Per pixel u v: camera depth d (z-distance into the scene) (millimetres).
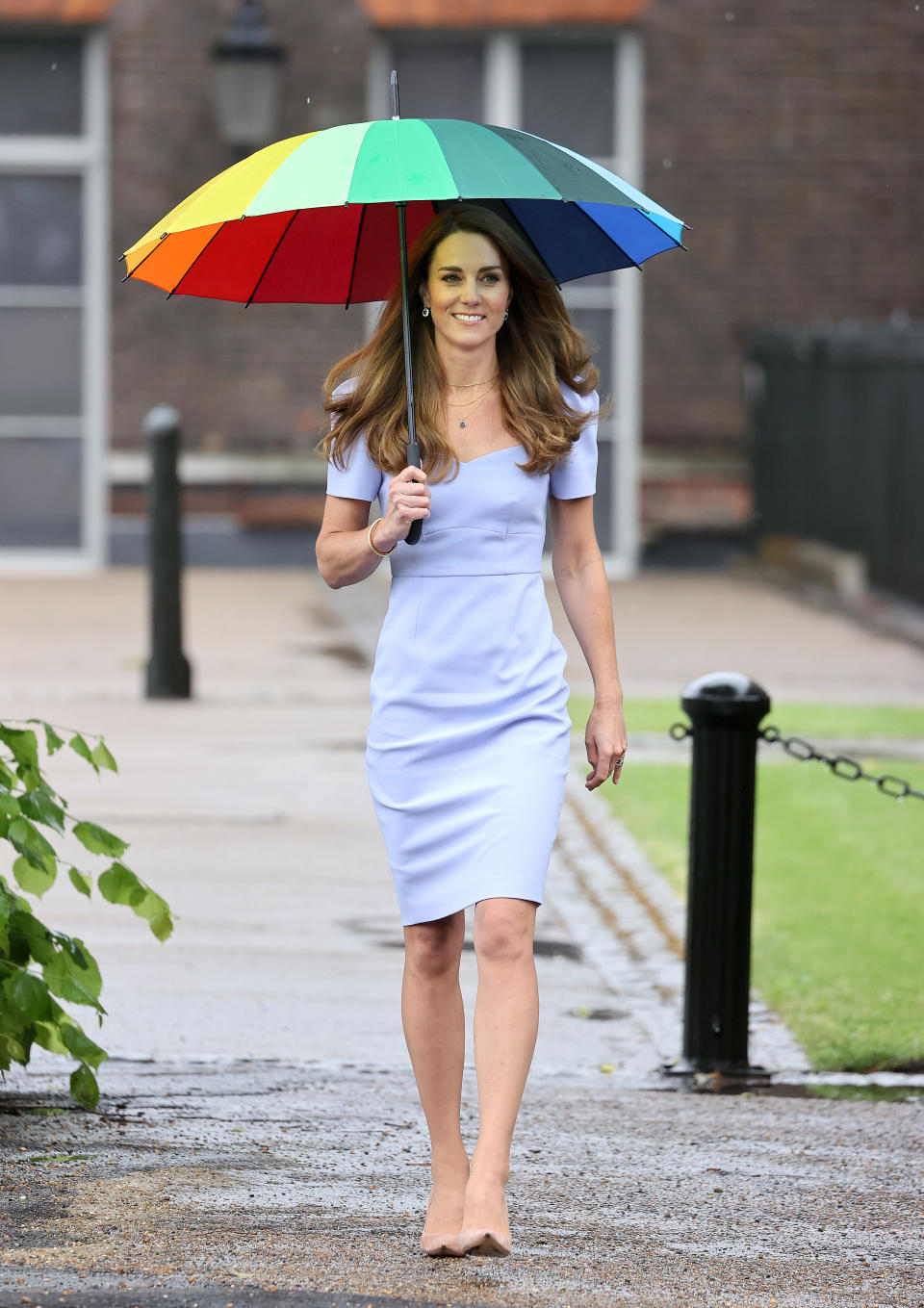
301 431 62469
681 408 63250
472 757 13977
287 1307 12617
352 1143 16469
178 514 39406
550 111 62125
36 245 61844
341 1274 13289
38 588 57594
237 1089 18078
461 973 22766
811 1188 15625
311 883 26281
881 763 35031
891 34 61969
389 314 14586
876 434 53531
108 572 62125
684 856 28422
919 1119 17812
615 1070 19578
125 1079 18266
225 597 55938
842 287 62844
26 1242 13695
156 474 39312
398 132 13977
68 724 36656
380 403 14352
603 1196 15273
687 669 44844
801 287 62875
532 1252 13914
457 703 13977
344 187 13477
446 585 14062
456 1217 13883
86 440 62562
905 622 50094
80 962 15992
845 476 56031
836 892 26172
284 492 62438
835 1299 13141
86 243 61906
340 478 14500
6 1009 15383
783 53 61969
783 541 60781
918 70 62125
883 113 62250
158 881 26062
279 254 15891
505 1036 13492
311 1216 14523
